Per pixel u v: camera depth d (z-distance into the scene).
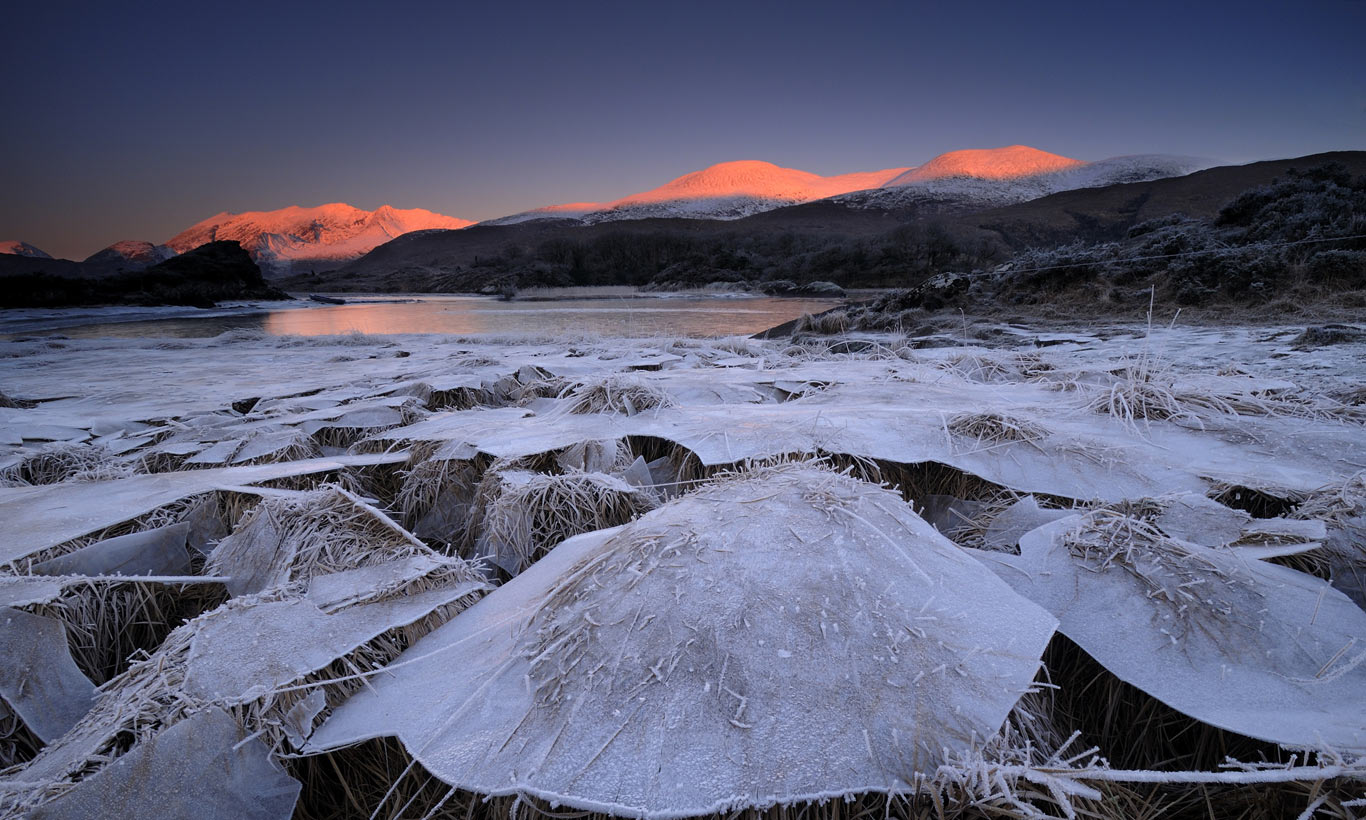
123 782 1.24
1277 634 1.50
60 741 1.44
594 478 2.68
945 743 1.23
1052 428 3.05
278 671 1.53
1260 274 8.91
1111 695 1.56
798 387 4.80
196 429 4.25
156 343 12.58
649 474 3.08
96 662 1.96
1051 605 1.70
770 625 1.45
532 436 3.46
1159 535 1.86
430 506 3.20
